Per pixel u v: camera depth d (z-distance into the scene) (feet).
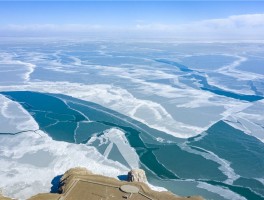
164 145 221.66
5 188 164.86
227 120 266.98
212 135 238.07
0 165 187.73
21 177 175.42
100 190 144.97
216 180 181.16
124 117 270.05
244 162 201.57
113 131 241.76
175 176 183.73
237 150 216.33
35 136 230.48
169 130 245.04
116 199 137.69
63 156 200.34
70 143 219.61
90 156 201.67
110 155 204.64
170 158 204.03
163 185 174.09
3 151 205.87
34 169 184.14
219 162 200.34
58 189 156.15
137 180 167.02
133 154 207.41
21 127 246.47
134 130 244.42
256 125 257.14
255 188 174.29
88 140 225.76
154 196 141.79
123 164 194.08
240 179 182.80
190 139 231.71
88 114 277.03
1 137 227.61
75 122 259.19
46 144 216.95
